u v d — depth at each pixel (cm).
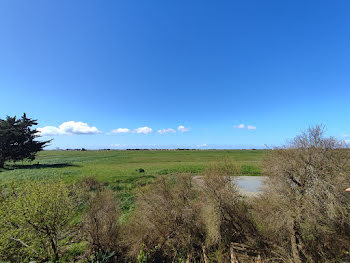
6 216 553
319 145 452
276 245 504
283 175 483
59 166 3581
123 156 6631
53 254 616
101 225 621
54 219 586
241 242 570
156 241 645
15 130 3938
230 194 623
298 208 439
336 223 424
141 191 748
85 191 780
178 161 4597
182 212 644
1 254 554
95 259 571
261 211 554
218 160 765
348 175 413
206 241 600
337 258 420
